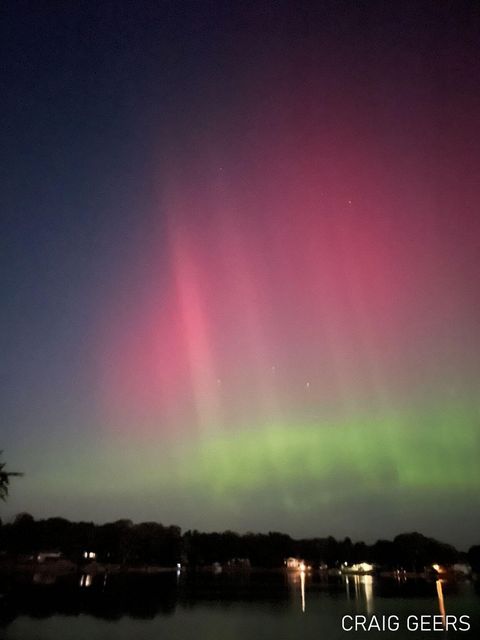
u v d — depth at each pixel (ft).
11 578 435.12
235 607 266.98
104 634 182.09
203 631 193.36
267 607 267.80
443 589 398.21
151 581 481.46
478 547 651.25
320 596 330.13
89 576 543.39
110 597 306.14
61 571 613.11
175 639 177.27
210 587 408.87
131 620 215.51
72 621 206.80
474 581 541.34
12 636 170.91
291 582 501.97
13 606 243.40
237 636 183.93
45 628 188.75
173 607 264.72
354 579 579.48
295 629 198.59
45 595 303.27
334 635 186.50
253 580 534.78
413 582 513.86
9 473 244.63
